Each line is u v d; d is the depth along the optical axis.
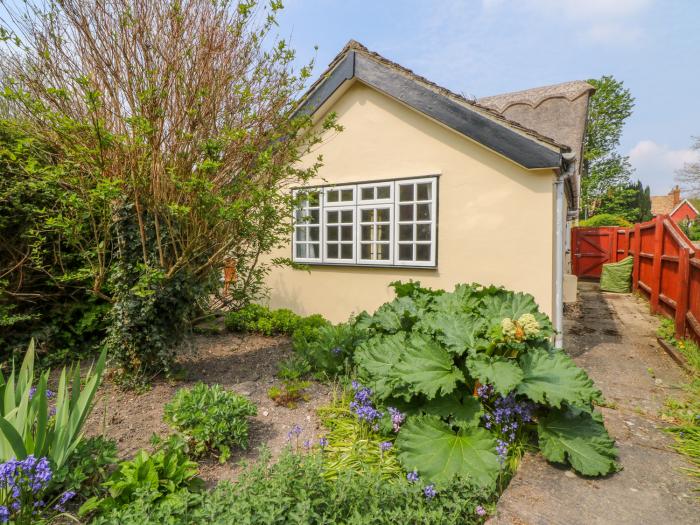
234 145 4.34
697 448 3.05
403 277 6.50
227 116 4.36
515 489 2.60
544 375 3.09
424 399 3.28
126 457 2.89
